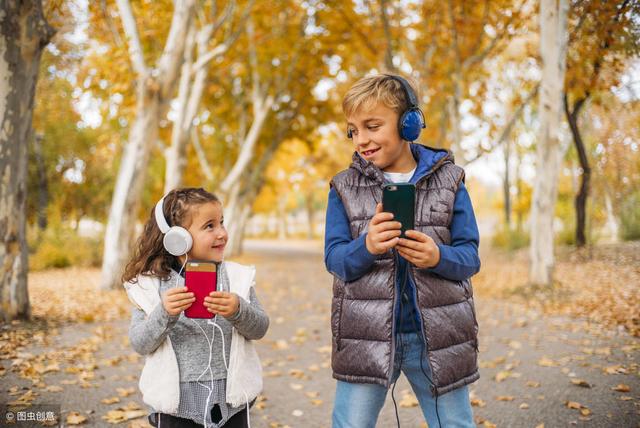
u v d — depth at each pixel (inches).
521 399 153.3
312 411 151.5
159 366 76.2
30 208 768.9
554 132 376.5
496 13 404.8
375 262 72.6
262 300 382.6
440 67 469.1
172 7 451.5
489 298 380.8
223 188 660.1
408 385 175.0
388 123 72.3
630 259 519.8
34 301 336.8
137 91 384.8
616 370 176.4
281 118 784.9
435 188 74.4
